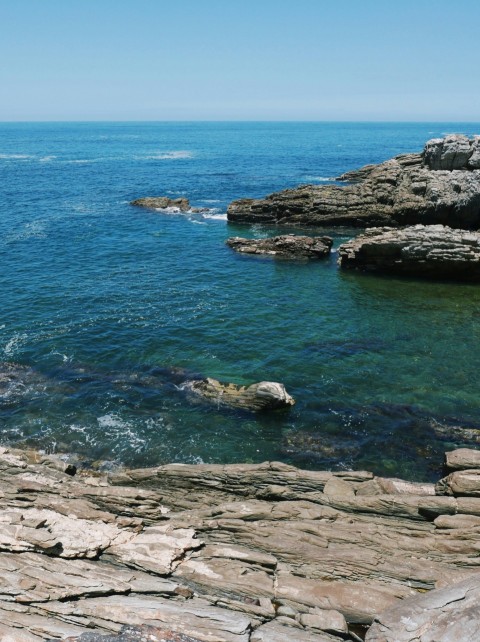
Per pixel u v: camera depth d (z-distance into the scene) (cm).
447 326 3052
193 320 3123
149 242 4844
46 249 4528
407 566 1238
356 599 1149
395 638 997
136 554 1272
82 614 1068
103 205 6519
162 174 9444
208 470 1650
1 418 2148
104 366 2573
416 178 5281
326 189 5588
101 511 1452
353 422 2156
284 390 2227
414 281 3816
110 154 14000
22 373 2491
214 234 5172
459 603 1038
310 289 3684
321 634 1078
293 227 5434
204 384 2383
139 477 1686
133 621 1049
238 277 3934
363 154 13900
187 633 1022
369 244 3884
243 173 9581
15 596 1110
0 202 6588
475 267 3681
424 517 1402
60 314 3172
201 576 1220
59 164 11200
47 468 1773
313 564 1259
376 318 3177
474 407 2248
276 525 1386
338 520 1414
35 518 1381
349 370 2555
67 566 1220
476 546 1275
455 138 5312
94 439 2038
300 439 2055
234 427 2123
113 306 3322
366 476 1592
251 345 2814
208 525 1400
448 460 1609
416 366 2592
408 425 2133
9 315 3136
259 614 1118
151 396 2327
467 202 4550
